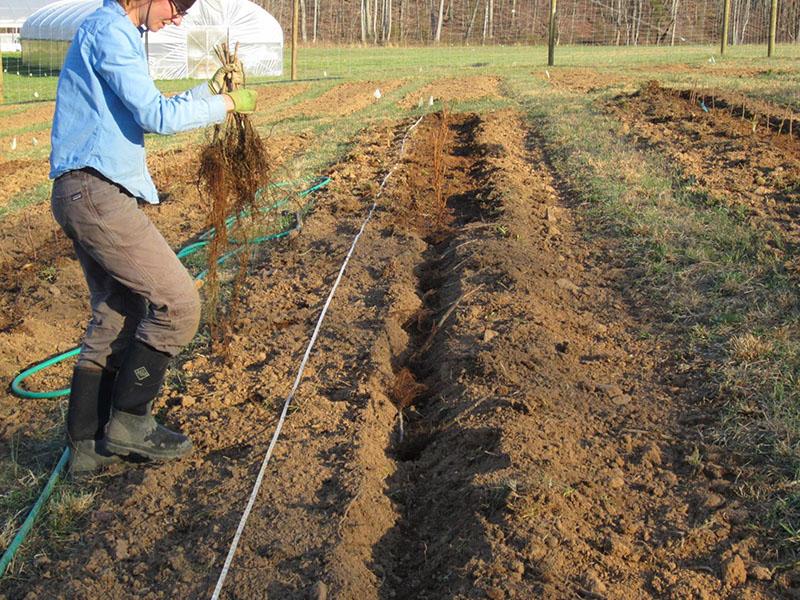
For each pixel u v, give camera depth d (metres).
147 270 3.99
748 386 4.88
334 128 15.52
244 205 5.57
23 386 5.47
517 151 12.32
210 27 31.41
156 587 3.48
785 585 3.37
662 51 44.22
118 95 3.79
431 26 74.50
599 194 9.33
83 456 4.29
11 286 7.69
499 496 3.87
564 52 47.06
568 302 6.55
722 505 3.89
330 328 5.99
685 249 7.31
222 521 3.85
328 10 76.75
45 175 13.12
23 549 3.80
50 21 35.62
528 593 3.30
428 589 3.54
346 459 4.29
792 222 7.98
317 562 3.55
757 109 14.22
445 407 4.95
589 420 4.71
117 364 4.29
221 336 5.97
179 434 4.46
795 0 63.66
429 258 7.80
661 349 5.61
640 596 3.34
